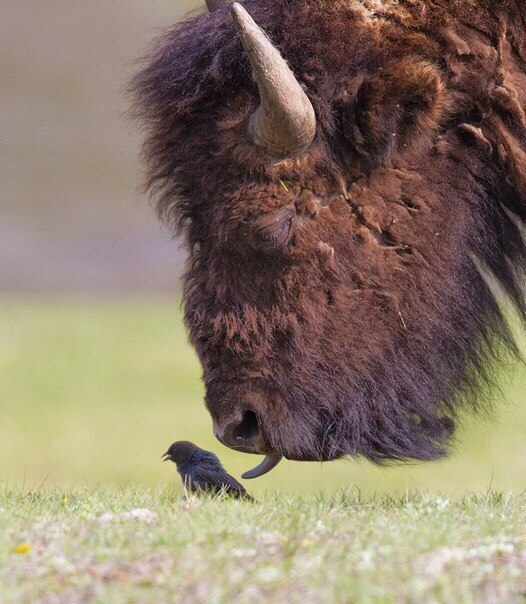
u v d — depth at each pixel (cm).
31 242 17812
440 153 2598
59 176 19488
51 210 18638
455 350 2708
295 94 2427
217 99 2561
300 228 2509
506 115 2639
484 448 7344
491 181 2680
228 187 2516
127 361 12400
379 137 2500
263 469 2627
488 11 2642
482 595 1848
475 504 2594
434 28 2620
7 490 3231
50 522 2386
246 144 2495
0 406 9950
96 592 1870
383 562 1991
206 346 2562
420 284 2594
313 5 2638
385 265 2558
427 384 2656
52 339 13462
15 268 17125
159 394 10762
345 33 2592
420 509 2538
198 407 10162
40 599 1872
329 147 2517
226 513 2380
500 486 6116
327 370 2544
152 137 2670
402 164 2567
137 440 8694
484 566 1964
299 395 2533
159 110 2627
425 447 2673
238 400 2541
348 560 1998
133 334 13950
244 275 2531
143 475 7525
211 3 2866
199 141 2553
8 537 2205
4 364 11944
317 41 2586
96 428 9138
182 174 2581
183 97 2586
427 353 2634
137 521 2355
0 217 18262
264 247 2497
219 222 2520
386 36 2600
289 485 6831
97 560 2036
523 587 1878
